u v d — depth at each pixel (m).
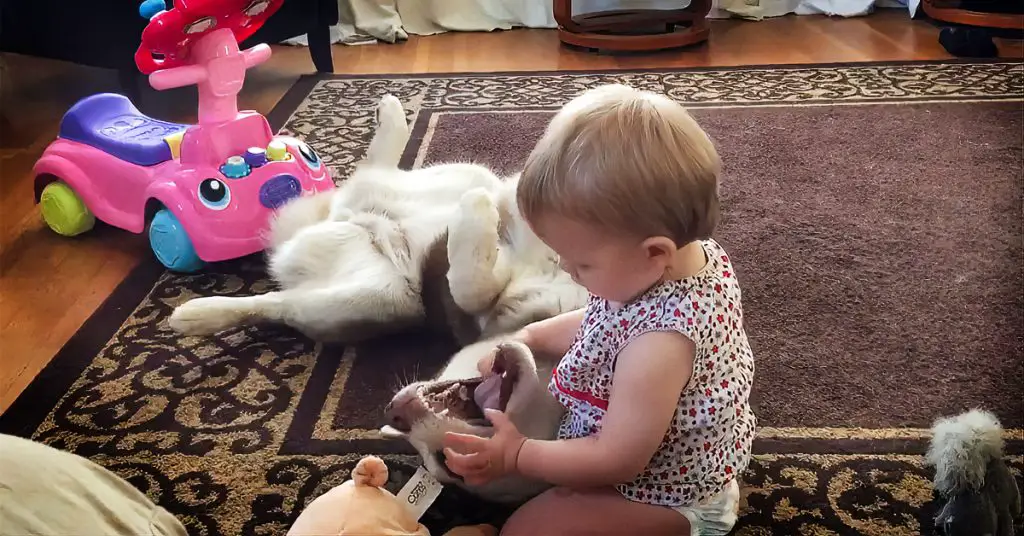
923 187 1.82
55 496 0.70
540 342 1.05
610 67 2.86
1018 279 1.44
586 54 3.05
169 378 1.25
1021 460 1.04
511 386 0.94
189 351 1.31
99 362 1.29
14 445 0.73
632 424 0.80
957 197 1.76
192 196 1.49
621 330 0.83
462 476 0.87
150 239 1.57
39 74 2.85
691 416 0.83
